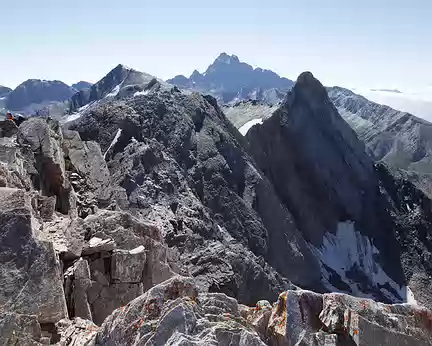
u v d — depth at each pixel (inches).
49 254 639.1
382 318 553.9
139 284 820.6
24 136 1130.0
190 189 1909.4
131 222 946.1
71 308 731.4
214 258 1493.6
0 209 644.7
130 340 467.5
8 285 608.4
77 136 1437.0
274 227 2237.9
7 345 521.3
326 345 510.6
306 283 2233.0
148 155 1786.4
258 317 568.1
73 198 1131.9
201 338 426.9
